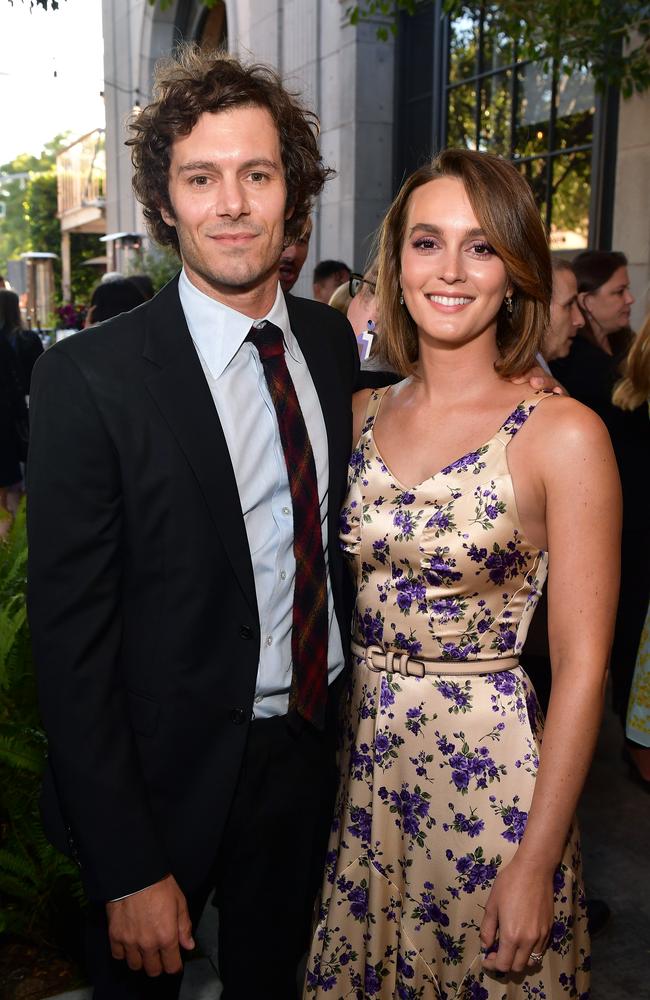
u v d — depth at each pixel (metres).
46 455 1.32
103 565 1.34
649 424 2.79
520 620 1.47
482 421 1.47
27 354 6.46
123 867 1.32
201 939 2.27
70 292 22.23
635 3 4.18
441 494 1.45
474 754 1.45
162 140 1.43
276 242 1.46
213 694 1.44
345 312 2.96
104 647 1.35
